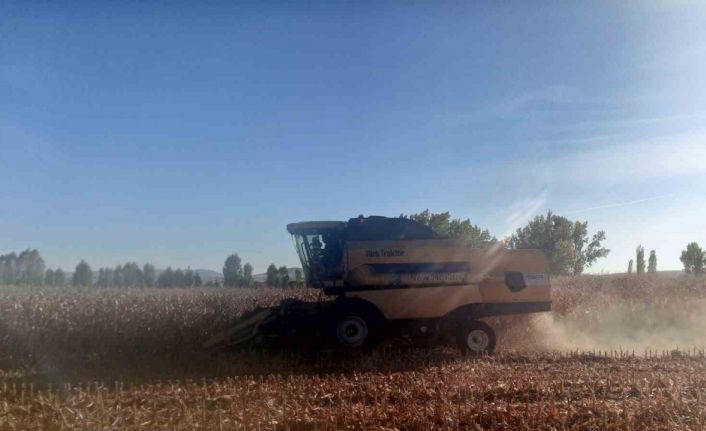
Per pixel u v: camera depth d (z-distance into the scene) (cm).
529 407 895
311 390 1023
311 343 1563
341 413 868
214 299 2173
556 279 3347
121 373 1330
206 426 834
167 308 1911
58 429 845
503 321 1895
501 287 1588
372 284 1549
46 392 1109
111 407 928
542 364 1349
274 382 1095
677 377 1123
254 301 2178
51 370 1388
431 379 1098
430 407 884
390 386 1038
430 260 1572
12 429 840
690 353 1625
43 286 2938
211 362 1445
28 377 1312
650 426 824
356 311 1541
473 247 1605
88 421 848
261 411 884
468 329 1559
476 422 846
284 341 1555
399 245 1567
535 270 1612
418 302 1556
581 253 5078
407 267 1563
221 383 1138
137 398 998
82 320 1752
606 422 829
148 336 1731
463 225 3838
